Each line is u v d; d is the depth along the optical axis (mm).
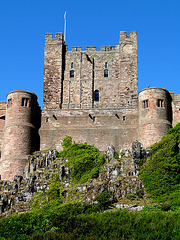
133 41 76625
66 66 76438
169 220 38312
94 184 56781
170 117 64750
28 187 58312
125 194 54375
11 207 56656
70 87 74938
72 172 60000
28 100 66500
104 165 60281
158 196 53062
